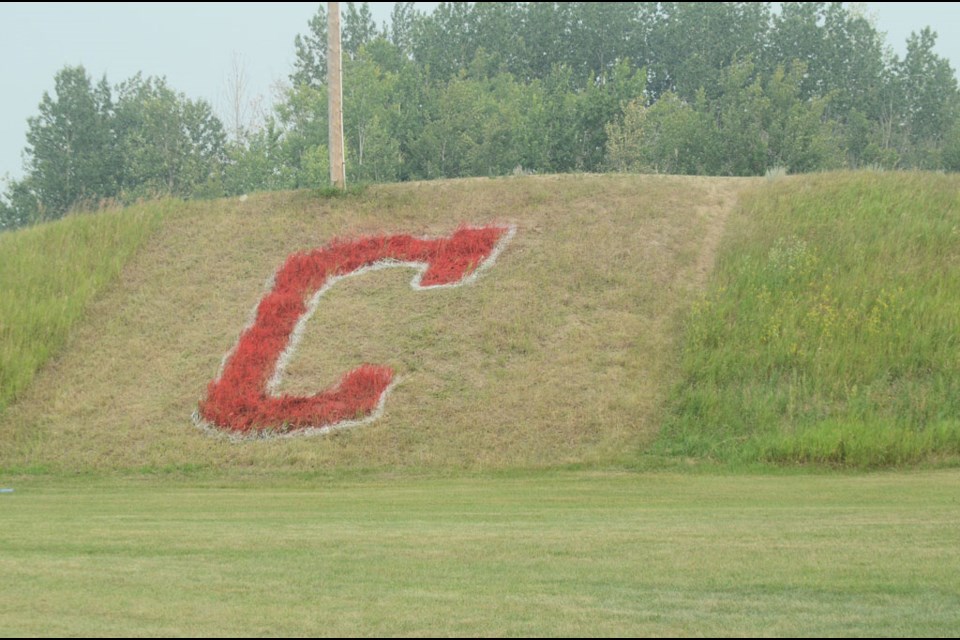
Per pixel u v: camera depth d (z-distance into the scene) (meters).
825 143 120.31
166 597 19.94
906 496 36.16
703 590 20.38
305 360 56.91
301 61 179.38
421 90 144.75
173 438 51.34
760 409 50.44
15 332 59.69
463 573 22.06
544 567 22.56
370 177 121.88
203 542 26.22
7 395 55.00
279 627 17.94
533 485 42.94
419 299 61.75
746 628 17.84
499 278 63.16
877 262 60.94
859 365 52.81
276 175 132.75
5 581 21.27
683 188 74.12
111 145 160.50
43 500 39.78
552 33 194.75
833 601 19.53
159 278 66.25
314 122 132.25
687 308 59.22
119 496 41.38
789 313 56.91
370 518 31.66
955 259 60.81
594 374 54.59
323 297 62.66
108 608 19.11
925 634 17.53
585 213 70.06
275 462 49.09
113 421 53.06
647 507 34.09
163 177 150.38
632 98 130.88
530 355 56.44
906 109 170.75
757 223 67.69
